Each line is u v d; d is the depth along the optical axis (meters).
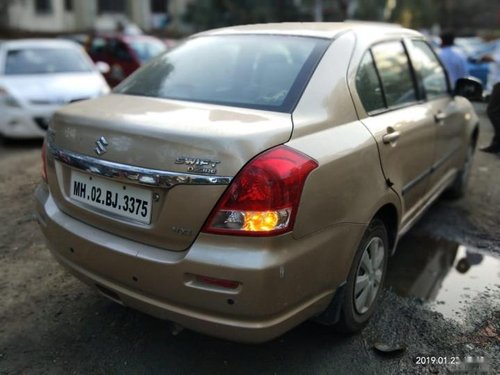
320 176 2.32
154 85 3.14
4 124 7.03
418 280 3.55
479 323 3.05
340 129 2.63
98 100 3.00
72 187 2.67
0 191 5.21
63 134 2.68
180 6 29.45
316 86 2.69
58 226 2.70
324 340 2.87
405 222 3.43
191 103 2.77
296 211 2.21
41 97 7.08
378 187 2.79
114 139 2.41
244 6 25.16
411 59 3.77
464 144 4.74
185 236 2.23
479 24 38.53
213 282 2.18
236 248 2.16
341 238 2.49
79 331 2.95
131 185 2.38
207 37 3.43
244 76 2.91
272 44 3.07
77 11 25.86
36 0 25.03
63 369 2.65
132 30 19.19
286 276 2.20
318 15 23.39
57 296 3.31
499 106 4.52
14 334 2.92
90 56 11.80
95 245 2.50
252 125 2.33
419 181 3.55
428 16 30.80
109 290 2.54
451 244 4.13
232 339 2.26
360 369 2.65
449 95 4.44
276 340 2.87
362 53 3.07
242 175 2.15
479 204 5.00
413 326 3.01
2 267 3.66
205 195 2.18
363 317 2.91
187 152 2.21
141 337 2.90
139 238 2.39
